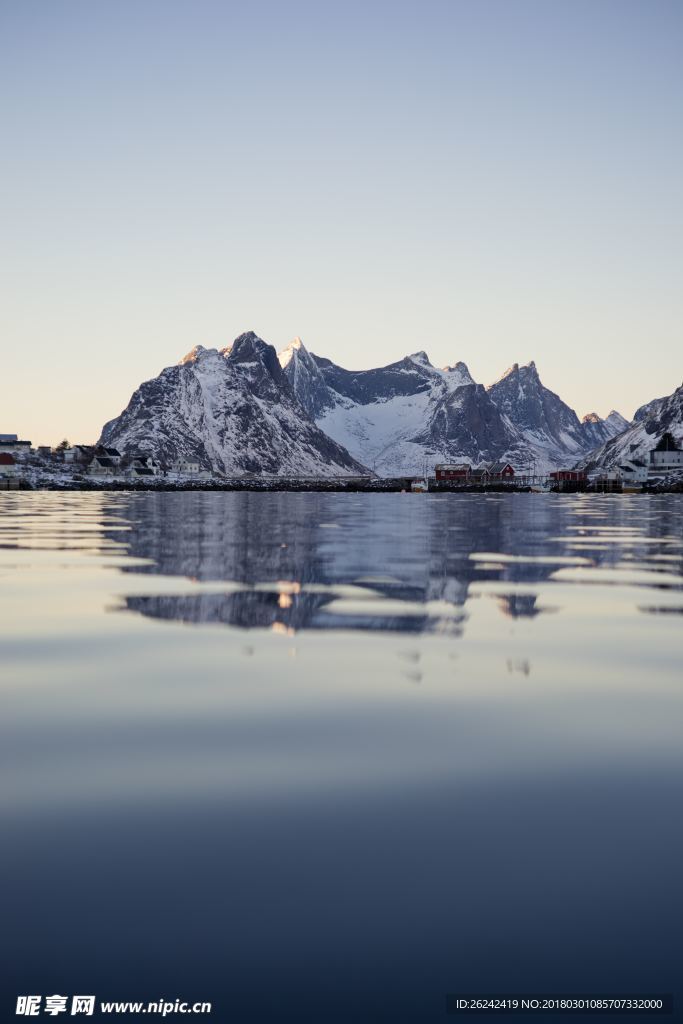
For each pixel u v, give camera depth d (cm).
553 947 538
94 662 1273
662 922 562
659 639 1463
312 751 870
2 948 535
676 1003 493
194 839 668
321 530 4584
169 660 1290
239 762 838
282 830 685
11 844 657
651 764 834
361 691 1109
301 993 504
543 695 1093
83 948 537
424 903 581
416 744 893
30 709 1021
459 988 505
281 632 1516
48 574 2384
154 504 9862
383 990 503
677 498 16650
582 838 672
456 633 1514
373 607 1805
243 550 3209
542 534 4381
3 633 1497
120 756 852
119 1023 479
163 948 537
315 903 581
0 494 16450
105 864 629
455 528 4934
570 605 1850
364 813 718
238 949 536
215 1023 480
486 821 703
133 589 2073
